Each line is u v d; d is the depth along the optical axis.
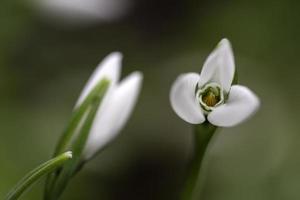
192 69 1.16
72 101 1.03
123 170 1.00
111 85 0.40
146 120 1.06
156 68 1.16
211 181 1.00
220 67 0.35
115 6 1.09
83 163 0.40
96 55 1.08
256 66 1.14
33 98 1.00
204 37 1.19
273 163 1.03
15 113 0.97
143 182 1.02
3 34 0.98
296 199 1.00
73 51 1.05
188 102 0.35
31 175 0.35
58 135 0.98
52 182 0.39
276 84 1.12
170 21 1.19
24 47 0.99
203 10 1.20
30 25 0.99
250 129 1.05
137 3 1.13
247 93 0.34
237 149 1.03
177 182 1.03
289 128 1.08
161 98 1.10
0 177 0.90
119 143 1.02
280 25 1.14
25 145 0.95
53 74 1.03
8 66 0.99
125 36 1.14
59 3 0.97
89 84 0.40
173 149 1.05
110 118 0.40
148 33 1.18
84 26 1.03
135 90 0.40
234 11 1.17
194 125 0.37
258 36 1.15
